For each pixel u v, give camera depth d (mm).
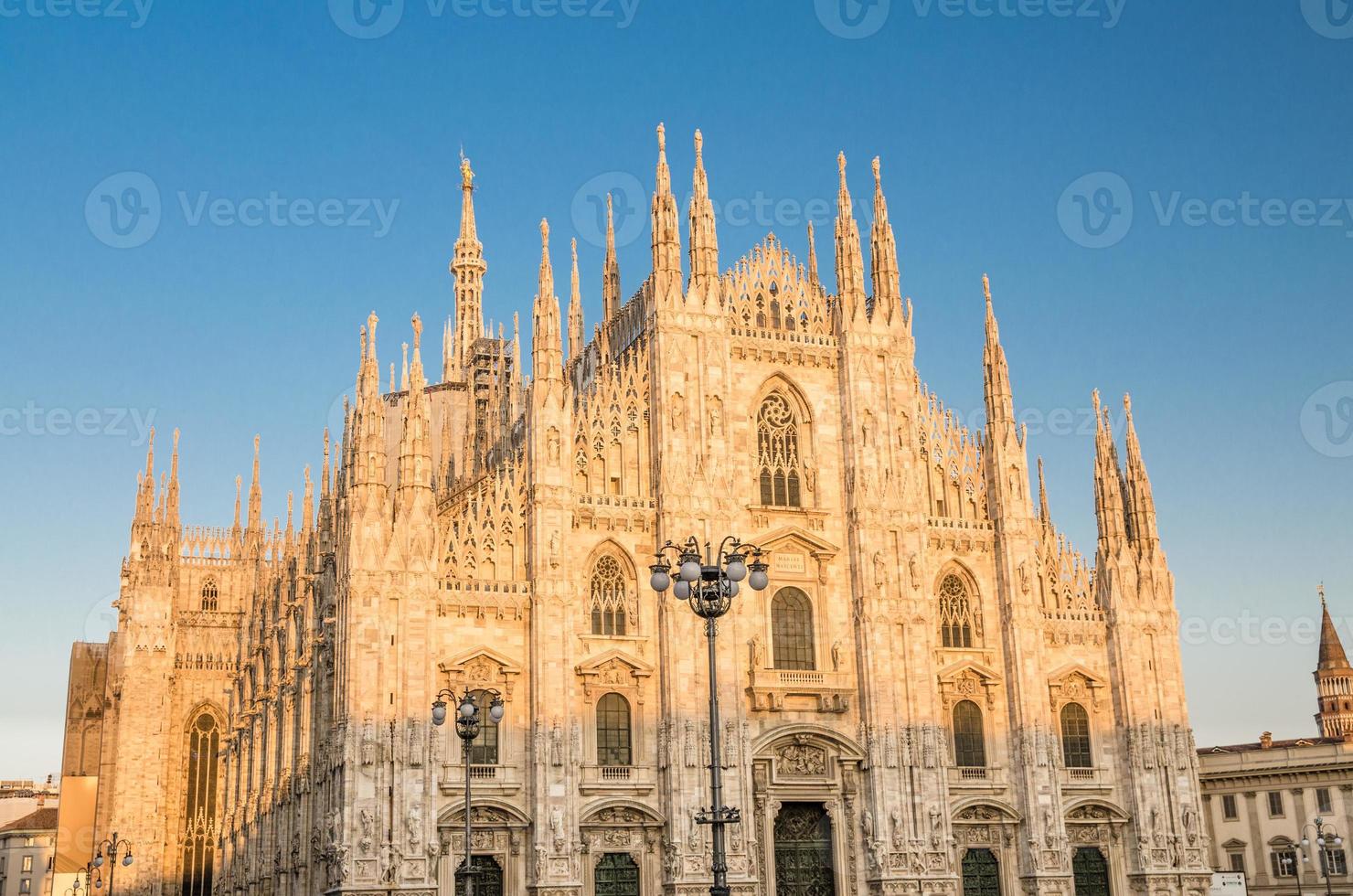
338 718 78500
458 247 159375
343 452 89438
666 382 88562
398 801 76688
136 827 137500
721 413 89375
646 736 83750
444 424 117812
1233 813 130250
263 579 130500
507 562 83750
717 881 45875
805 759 86938
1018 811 90688
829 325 95375
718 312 90812
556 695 81000
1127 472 100125
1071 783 92500
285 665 105000
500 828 79438
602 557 86062
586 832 81312
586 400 88312
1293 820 125438
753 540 88812
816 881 86250
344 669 78688
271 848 105125
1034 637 92938
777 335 93062
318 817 87062
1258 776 128000
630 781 82500
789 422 93125
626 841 82062
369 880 75188
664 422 87812
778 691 86312
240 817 121562
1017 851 90500
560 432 85062
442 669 80250
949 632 93562
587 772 81625
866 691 88250
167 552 146375
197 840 143875
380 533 79875
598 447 87812
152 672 141375
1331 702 167875
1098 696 95000
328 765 81938
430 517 81500
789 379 93125
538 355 86000
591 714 82875
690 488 87188
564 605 82375
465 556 82875
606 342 99875
